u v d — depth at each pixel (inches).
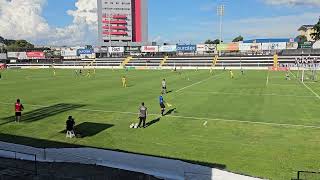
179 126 1085.1
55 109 1401.3
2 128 1080.8
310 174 663.8
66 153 762.8
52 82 2642.7
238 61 4822.8
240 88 2118.6
